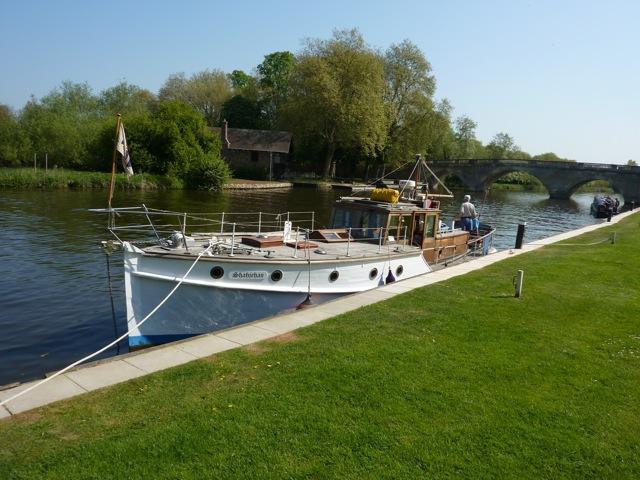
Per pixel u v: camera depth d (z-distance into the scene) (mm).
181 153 57469
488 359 8828
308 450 5871
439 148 97812
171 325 11938
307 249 14586
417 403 7086
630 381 8242
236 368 8070
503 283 14719
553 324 11047
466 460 5875
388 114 75688
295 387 7391
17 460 5547
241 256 12742
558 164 80938
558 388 7859
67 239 24281
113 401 6926
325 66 68312
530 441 6332
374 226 16688
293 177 79125
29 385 7379
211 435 6074
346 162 87750
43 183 46688
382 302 12273
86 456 5625
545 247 23844
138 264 11391
